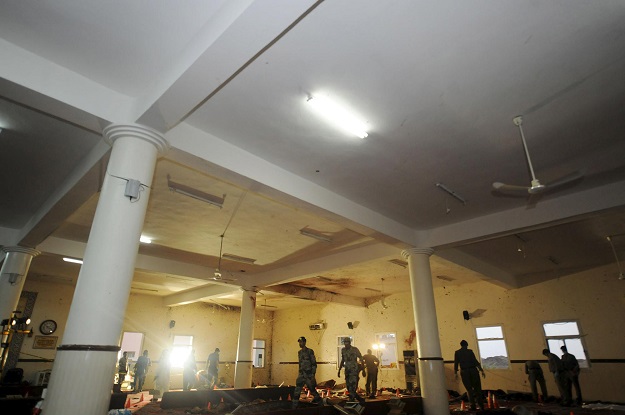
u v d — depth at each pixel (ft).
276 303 55.57
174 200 21.20
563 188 19.47
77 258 27.81
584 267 34.76
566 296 35.06
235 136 15.28
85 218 23.32
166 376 40.93
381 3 9.34
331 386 47.34
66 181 17.87
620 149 16.17
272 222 24.34
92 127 12.58
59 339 41.11
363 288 43.91
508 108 13.46
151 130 12.61
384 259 28.17
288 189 17.75
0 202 20.86
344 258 30.37
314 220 23.95
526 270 36.47
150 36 10.32
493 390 36.24
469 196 20.63
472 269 30.91
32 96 10.97
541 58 11.24
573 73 11.84
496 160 17.02
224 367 53.98
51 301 41.65
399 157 16.75
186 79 10.40
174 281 40.60
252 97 12.86
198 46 9.87
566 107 13.46
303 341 24.50
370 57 11.10
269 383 57.36
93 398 9.32
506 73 11.82
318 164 17.43
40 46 10.75
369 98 12.85
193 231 26.13
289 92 12.60
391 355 45.75
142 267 31.45
